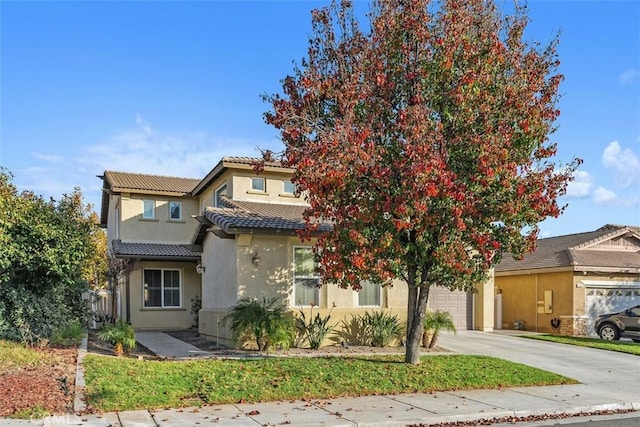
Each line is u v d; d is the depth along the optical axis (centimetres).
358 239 1027
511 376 1182
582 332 2288
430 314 1616
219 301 1695
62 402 843
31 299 1339
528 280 2538
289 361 1202
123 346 1427
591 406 962
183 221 2497
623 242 2611
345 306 1606
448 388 1068
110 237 2736
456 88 1057
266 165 1944
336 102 1168
